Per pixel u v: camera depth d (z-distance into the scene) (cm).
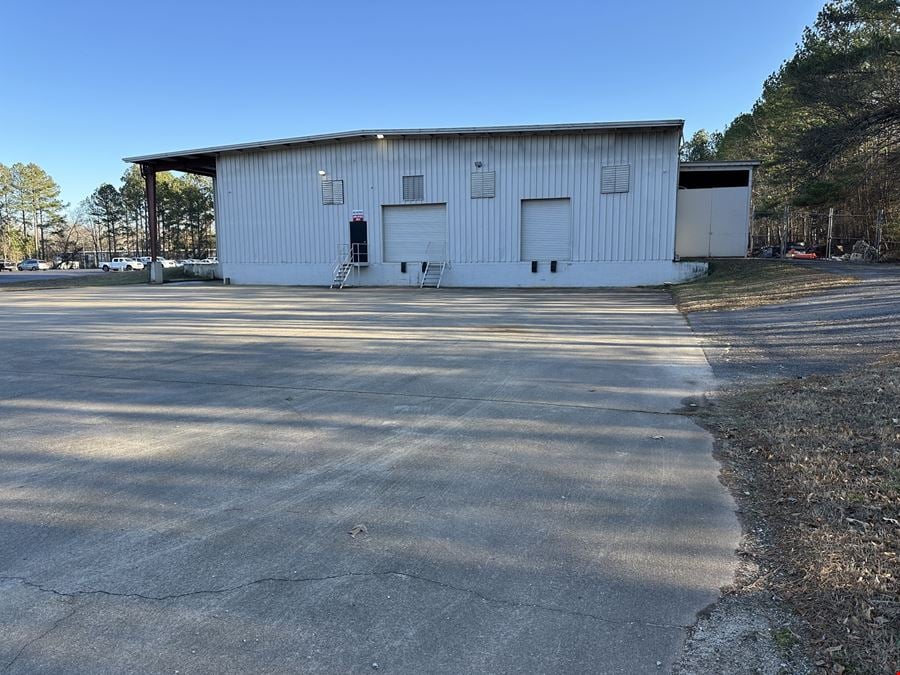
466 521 338
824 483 358
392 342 1002
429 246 2609
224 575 282
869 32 2325
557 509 352
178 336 1088
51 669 218
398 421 539
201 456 448
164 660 223
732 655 222
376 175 2633
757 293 1553
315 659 224
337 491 381
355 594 266
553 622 245
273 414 565
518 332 1114
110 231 7888
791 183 2816
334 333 1117
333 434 502
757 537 311
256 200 2828
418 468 421
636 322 1240
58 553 303
